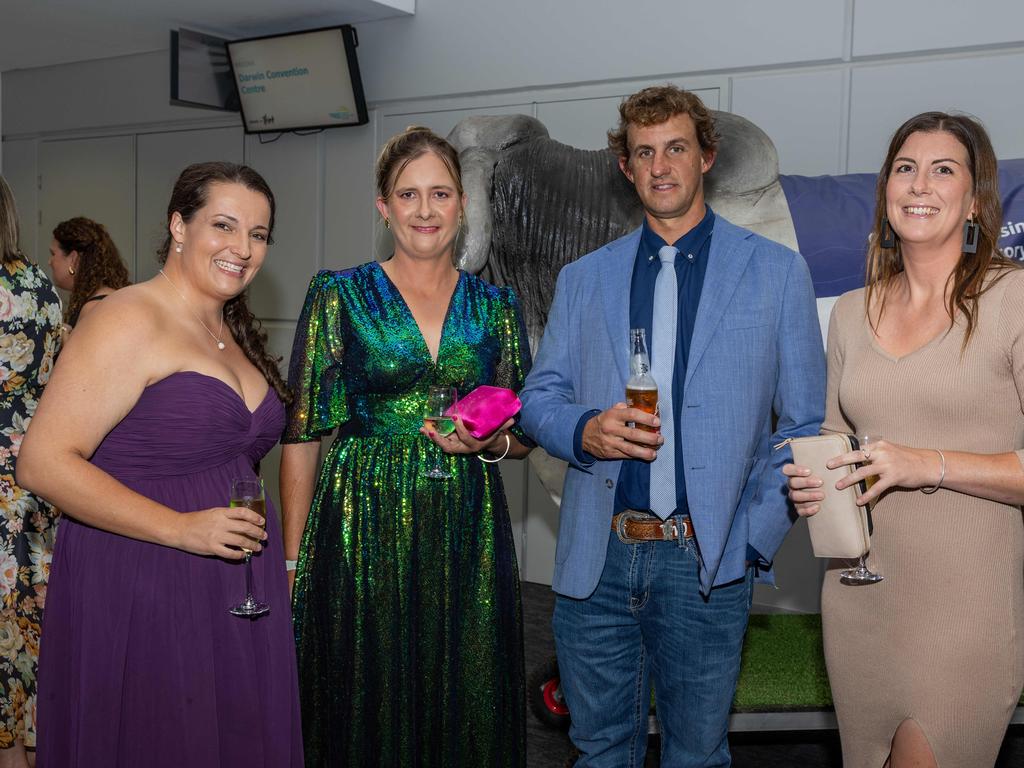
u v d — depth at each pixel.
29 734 2.47
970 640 1.70
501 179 3.27
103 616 1.63
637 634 2.04
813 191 3.04
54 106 6.63
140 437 1.66
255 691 1.73
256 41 5.25
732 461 1.88
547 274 3.23
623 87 4.42
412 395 2.08
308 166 5.44
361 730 2.03
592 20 4.45
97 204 6.52
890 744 1.81
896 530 1.77
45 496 1.58
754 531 1.92
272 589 1.79
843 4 3.86
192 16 5.08
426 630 2.05
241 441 1.77
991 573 1.70
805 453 1.71
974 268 1.74
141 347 1.63
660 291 1.99
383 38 5.09
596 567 1.98
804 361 1.93
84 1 4.83
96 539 1.64
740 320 1.92
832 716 2.71
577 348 2.10
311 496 2.17
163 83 6.04
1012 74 3.57
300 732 1.85
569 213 3.17
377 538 2.03
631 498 1.95
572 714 2.08
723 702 1.95
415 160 2.02
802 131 4.01
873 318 1.89
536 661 3.69
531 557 4.91
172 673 1.65
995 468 1.64
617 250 2.08
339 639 2.03
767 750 3.00
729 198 3.01
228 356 1.81
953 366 1.72
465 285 2.16
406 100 5.09
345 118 5.14
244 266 1.77
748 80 4.12
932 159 1.75
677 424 1.94
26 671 2.45
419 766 2.07
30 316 2.37
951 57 3.69
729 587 1.92
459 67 4.86
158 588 1.64
